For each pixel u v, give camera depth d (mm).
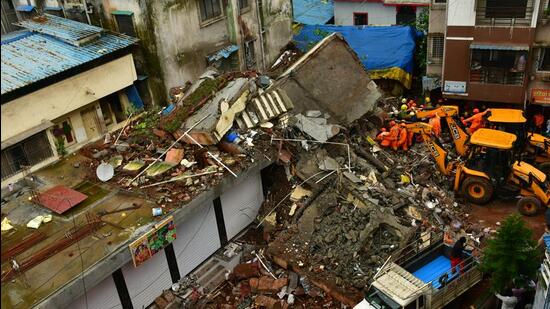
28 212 17156
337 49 22562
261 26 28312
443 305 13930
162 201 16703
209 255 18578
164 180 17875
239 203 19141
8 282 13898
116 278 15203
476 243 17250
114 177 18609
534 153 20391
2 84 19234
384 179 19375
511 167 18938
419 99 29062
